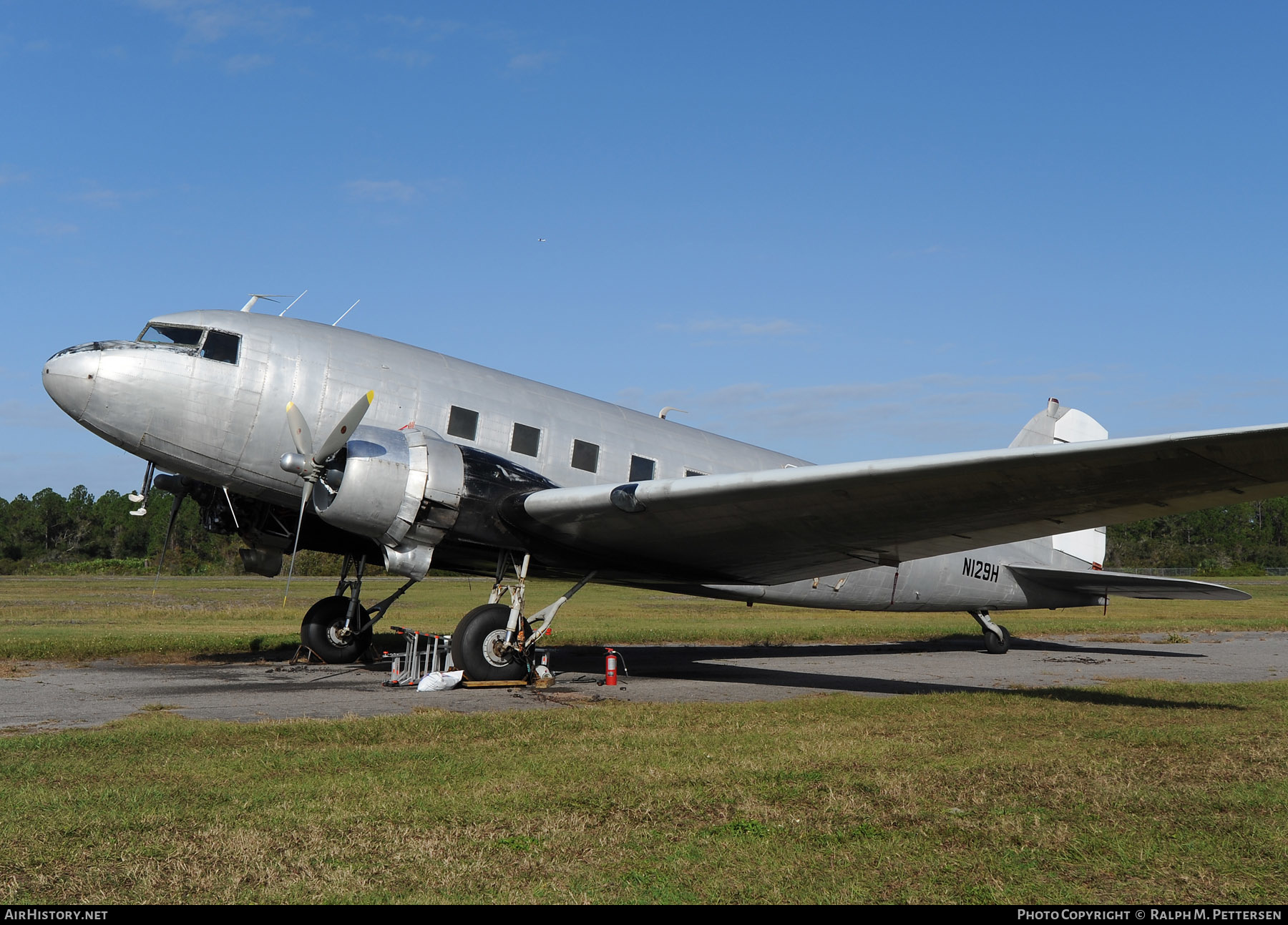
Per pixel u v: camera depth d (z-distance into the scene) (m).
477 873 3.72
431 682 9.68
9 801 4.56
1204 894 3.60
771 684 10.92
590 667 12.87
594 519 9.98
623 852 4.00
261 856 3.84
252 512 12.31
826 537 10.35
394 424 11.10
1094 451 7.39
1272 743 6.67
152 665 12.21
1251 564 92.31
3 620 21.78
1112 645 19.08
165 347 10.49
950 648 18.08
